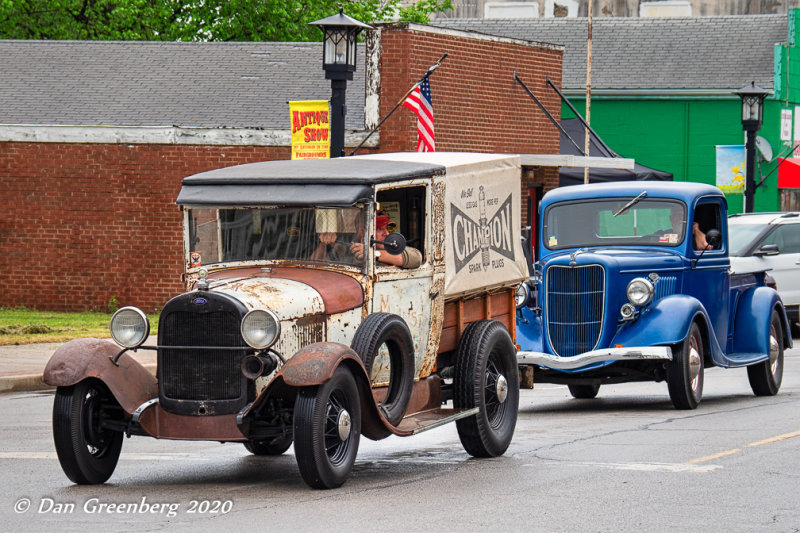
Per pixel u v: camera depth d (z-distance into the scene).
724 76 45.41
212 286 11.20
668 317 16.73
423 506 10.20
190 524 9.65
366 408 11.29
